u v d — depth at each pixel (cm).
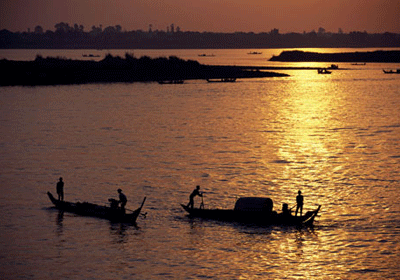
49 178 16325
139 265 9675
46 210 13088
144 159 19100
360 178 16088
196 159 19075
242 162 18525
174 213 12888
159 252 10319
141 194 14488
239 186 15262
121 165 18100
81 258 9988
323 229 11656
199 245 10700
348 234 11312
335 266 9662
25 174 16862
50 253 10212
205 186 15300
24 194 14512
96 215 12600
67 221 12225
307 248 10544
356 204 13450
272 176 16425
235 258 10038
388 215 12519
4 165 18200
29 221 12200
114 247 10562
